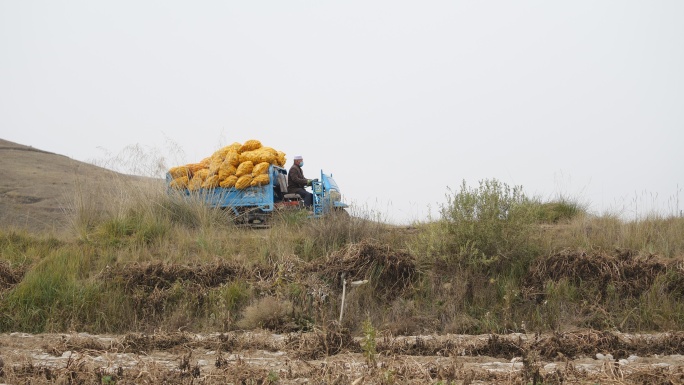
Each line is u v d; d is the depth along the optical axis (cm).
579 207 1653
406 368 674
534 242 1220
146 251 1286
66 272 1166
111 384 623
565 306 1066
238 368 689
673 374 664
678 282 1085
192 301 1112
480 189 1217
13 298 1079
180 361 727
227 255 1280
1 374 678
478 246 1176
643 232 1315
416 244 1245
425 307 1102
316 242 1313
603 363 741
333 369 682
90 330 1050
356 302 1103
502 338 866
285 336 939
